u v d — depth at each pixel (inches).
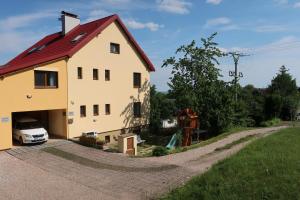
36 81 845.8
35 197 491.2
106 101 1055.6
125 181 556.1
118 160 704.4
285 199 397.4
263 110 1900.8
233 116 1273.4
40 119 991.6
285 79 2401.6
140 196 482.9
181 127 1075.9
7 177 588.7
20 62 1152.8
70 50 918.4
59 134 945.5
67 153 764.0
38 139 837.2
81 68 966.4
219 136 1038.4
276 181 448.8
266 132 1098.1
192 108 1179.3
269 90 2405.3
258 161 555.8
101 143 822.5
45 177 588.4
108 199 476.4
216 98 1189.7
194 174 569.3
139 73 1195.3
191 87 1216.2
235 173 497.4
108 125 1064.8
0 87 764.6
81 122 965.2
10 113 784.9
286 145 737.6
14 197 491.8
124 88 1127.6
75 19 1183.6
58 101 894.4
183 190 467.8
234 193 422.9
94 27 1050.7
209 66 1213.1
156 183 537.3
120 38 1107.3
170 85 1237.1
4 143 776.9
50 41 1216.8
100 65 1031.6
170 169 614.2
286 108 2003.0
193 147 847.7
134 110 1181.7
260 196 408.5
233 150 771.4
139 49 1173.1
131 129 1160.2
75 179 575.5
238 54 1787.6
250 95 1984.5
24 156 732.0
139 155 777.6
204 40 1223.5
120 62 1109.1
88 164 673.0
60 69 900.0
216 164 585.6
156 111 1397.6
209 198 418.9
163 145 1083.9
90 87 994.7
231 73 1772.9
